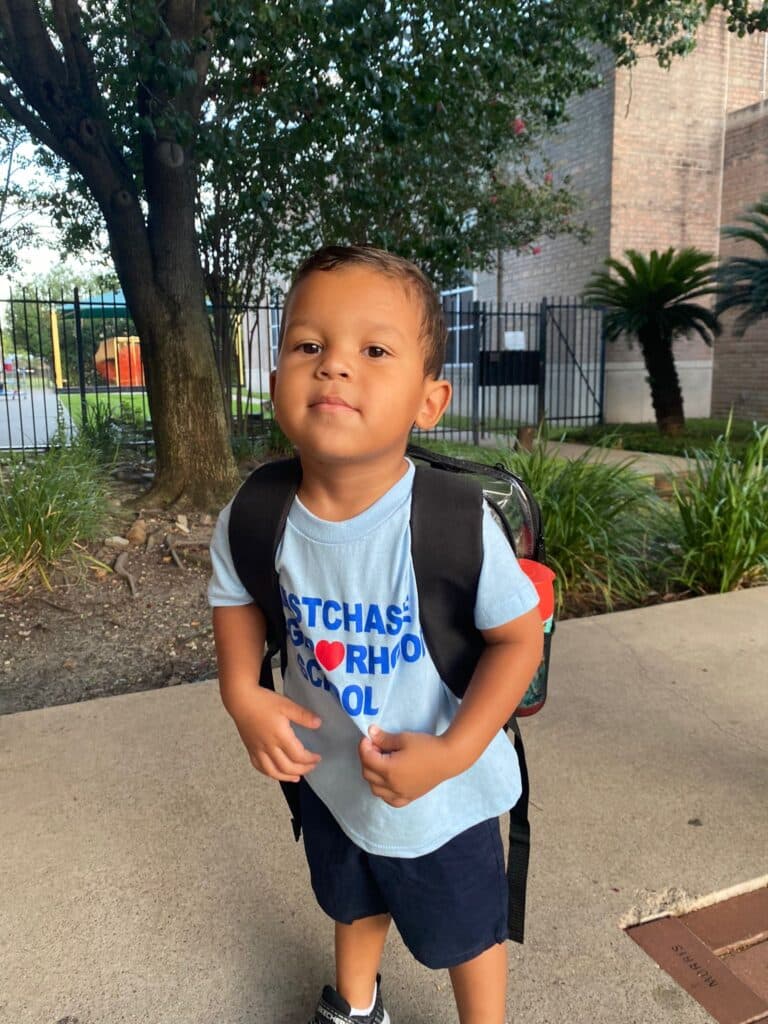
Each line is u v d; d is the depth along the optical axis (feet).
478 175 33.76
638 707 10.22
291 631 4.16
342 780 4.25
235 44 15.53
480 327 49.57
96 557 17.42
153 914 6.52
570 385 52.90
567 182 41.06
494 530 3.90
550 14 19.90
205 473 21.61
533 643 3.94
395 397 3.55
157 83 17.25
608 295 42.60
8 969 5.95
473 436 42.14
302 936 6.30
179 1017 5.55
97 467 22.13
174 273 21.04
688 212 50.19
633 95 47.57
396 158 22.89
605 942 6.17
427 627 3.85
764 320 48.16
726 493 16.46
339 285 3.56
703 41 48.47
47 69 18.95
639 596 15.71
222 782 8.48
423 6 18.03
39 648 13.53
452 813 4.23
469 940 4.39
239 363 36.19
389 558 3.81
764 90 50.96
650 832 7.55
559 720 9.85
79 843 7.45
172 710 10.25
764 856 7.20
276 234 32.53
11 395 75.82
